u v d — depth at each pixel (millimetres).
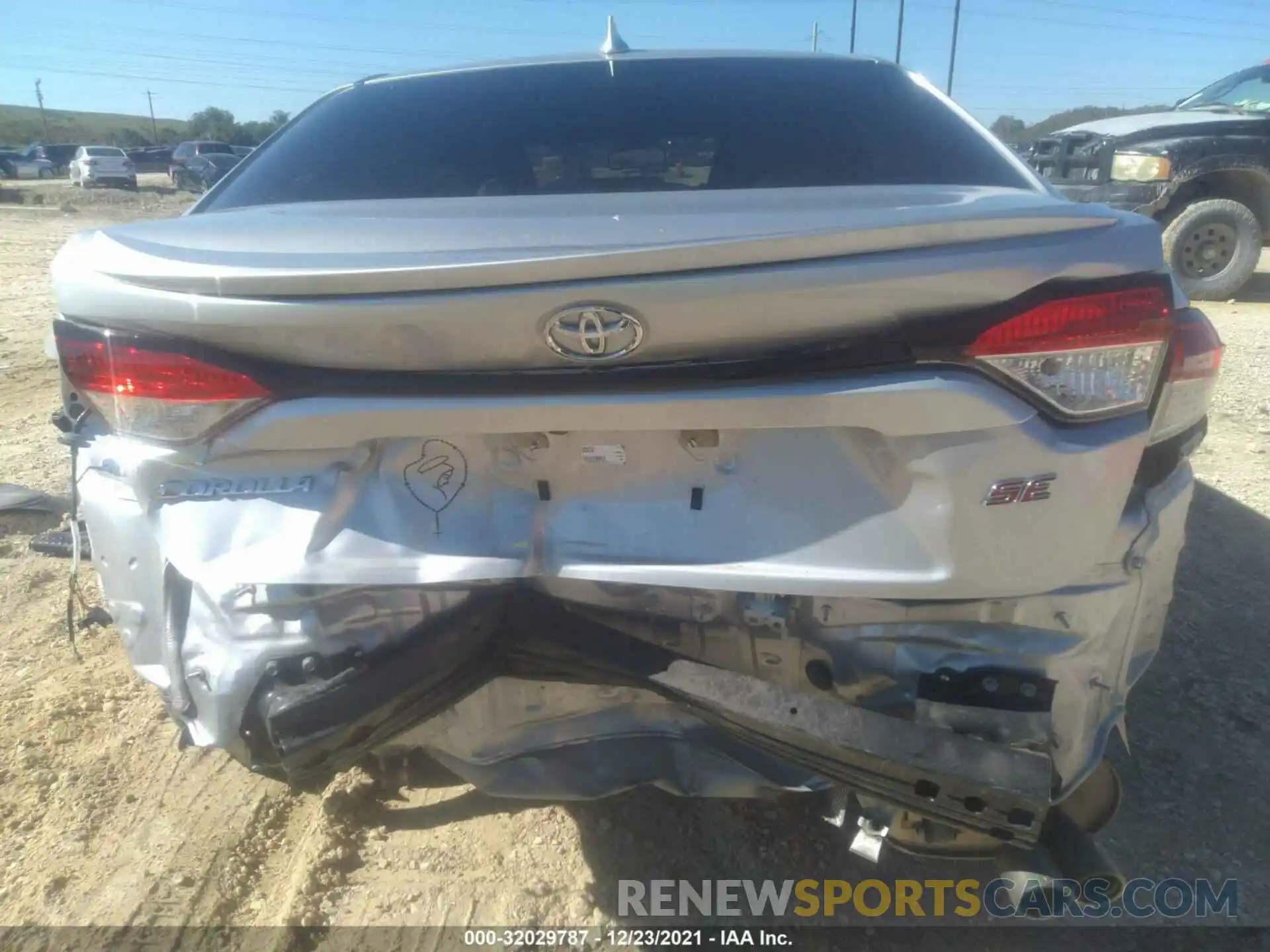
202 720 1836
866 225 1516
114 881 2275
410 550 1739
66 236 17219
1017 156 2324
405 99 2674
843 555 1677
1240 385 6152
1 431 5398
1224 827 2416
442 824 2436
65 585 3602
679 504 1742
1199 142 8953
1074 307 1551
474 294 1509
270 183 2400
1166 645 3160
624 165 2316
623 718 1975
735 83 2574
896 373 1554
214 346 1639
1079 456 1605
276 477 1758
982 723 1679
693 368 1562
